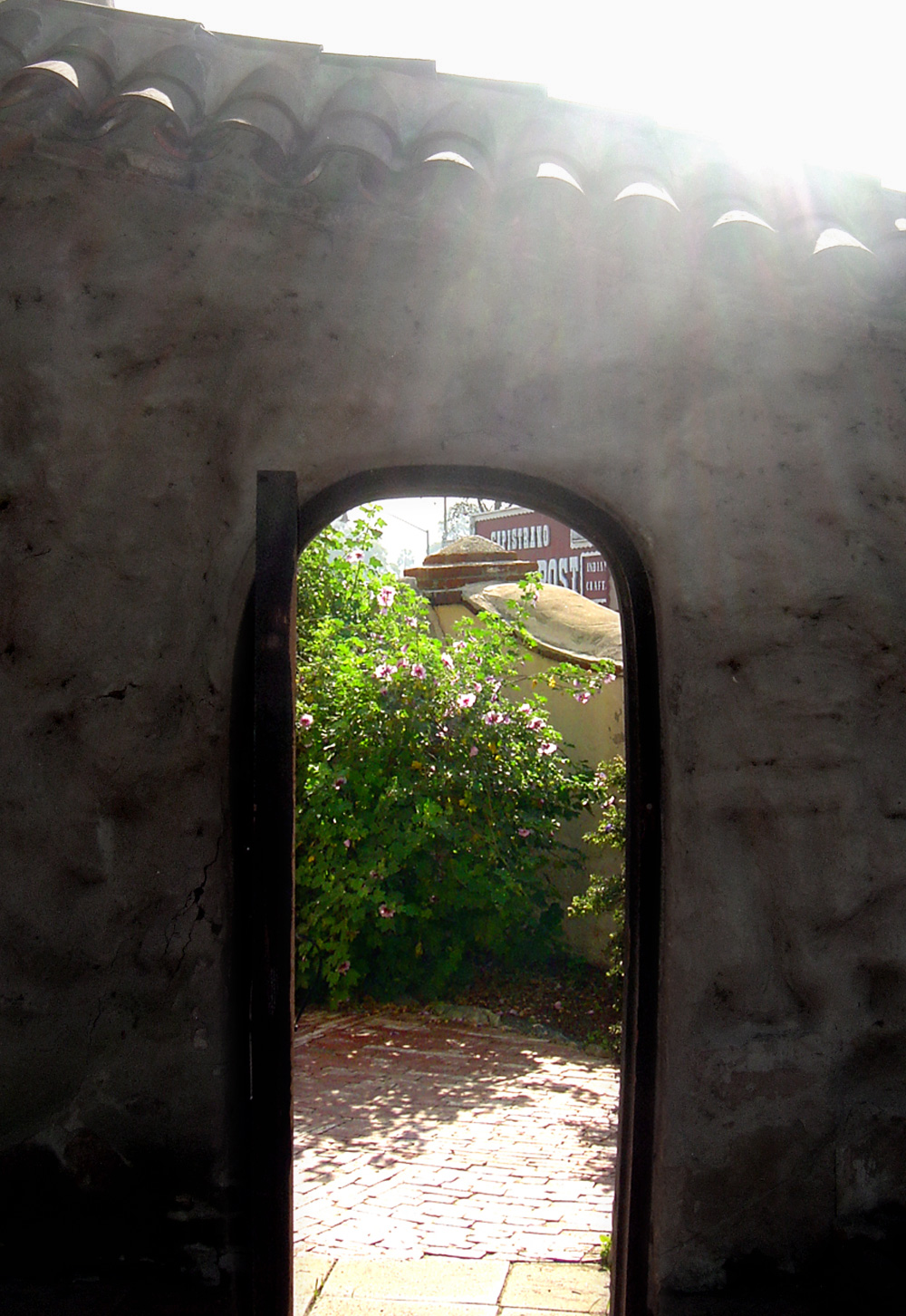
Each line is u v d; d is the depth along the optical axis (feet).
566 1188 15.03
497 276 10.41
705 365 10.73
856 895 10.66
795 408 10.86
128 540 9.84
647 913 10.36
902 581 10.94
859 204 11.30
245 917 9.80
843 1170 10.52
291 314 10.12
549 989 23.94
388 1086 18.94
